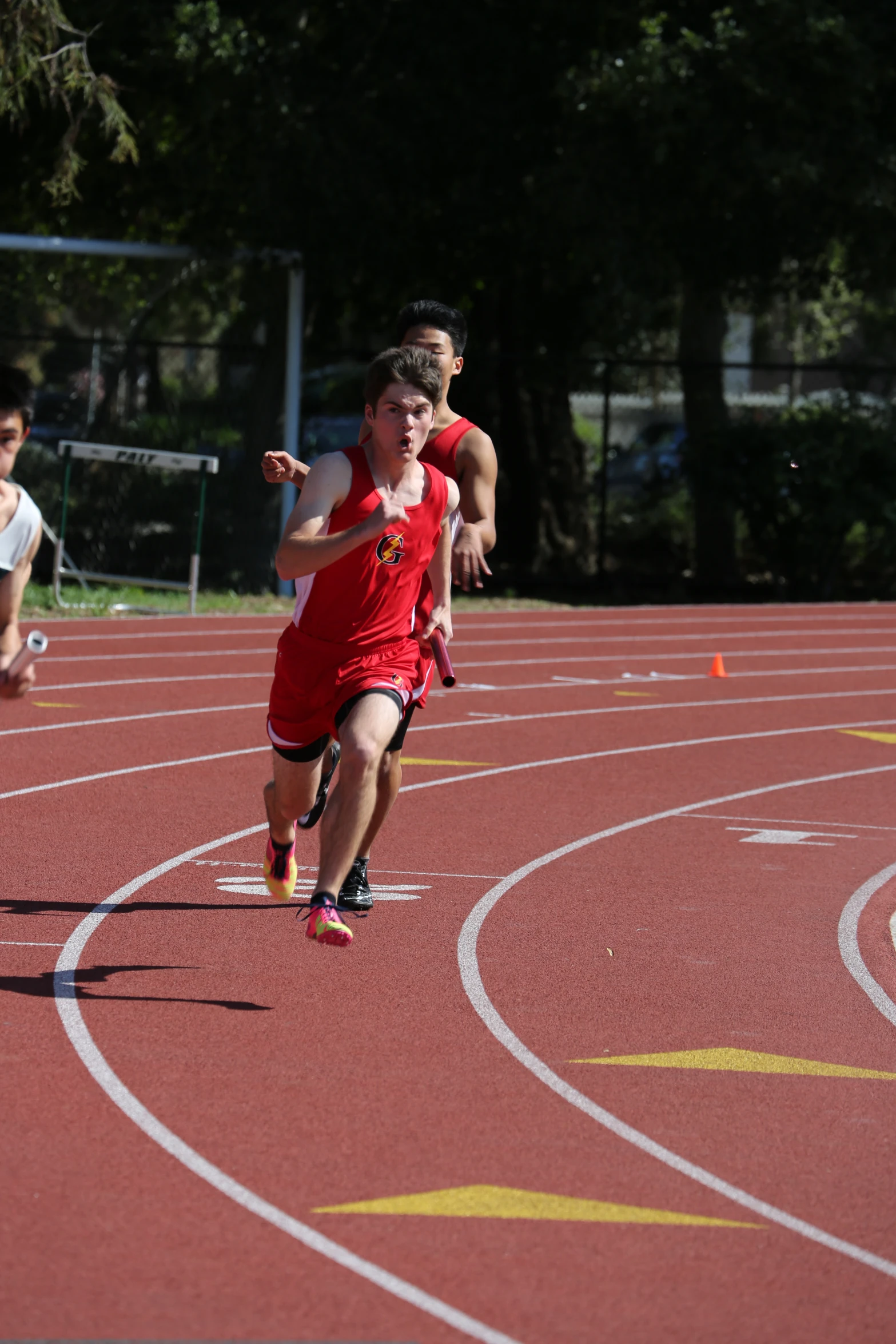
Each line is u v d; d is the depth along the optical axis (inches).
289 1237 539.8
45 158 2940.5
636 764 1550.2
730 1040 781.9
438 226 3034.0
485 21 2942.9
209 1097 668.1
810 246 3021.7
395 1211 564.1
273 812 864.3
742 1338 484.4
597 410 4215.1
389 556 799.1
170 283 2923.2
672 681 2159.2
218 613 2647.6
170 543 2933.1
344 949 900.6
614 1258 535.5
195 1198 568.1
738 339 5708.7
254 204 2829.7
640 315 2920.8
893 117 2977.4
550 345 3363.7
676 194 2888.8
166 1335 470.0
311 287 3061.0
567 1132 650.2
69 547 2910.9
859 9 2906.0
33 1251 521.0
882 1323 497.7
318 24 2972.4
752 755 1631.4
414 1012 797.2
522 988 846.5
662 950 935.7
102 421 2942.9
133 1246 528.1
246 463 2935.5
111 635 2347.4
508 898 1036.5
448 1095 685.3
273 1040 743.7
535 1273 521.7
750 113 2819.9
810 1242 555.8
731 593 3464.6
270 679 2001.7
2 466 671.1
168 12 2792.8
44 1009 770.8
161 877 1044.5
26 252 2866.6
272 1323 479.5
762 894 1080.8
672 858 1173.7
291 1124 642.2
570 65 2962.6
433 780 1425.9
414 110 2918.3
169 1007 784.3
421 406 786.2
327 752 927.0
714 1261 536.4
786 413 3344.0
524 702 1914.4
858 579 3535.9
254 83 2763.3
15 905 958.4
